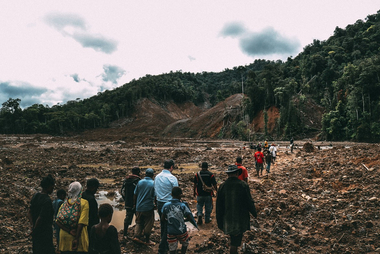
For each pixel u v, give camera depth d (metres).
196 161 23.33
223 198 4.50
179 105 173.38
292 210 7.53
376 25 108.31
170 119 139.12
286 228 6.43
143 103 150.50
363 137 51.00
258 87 79.50
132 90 151.38
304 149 25.72
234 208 4.34
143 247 5.57
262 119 74.19
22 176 14.23
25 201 8.76
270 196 9.40
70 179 14.64
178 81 190.12
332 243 5.54
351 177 10.68
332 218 6.83
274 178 12.66
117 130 120.50
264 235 6.00
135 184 5.93
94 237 3.45
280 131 66.94
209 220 7.18
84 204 3.72
